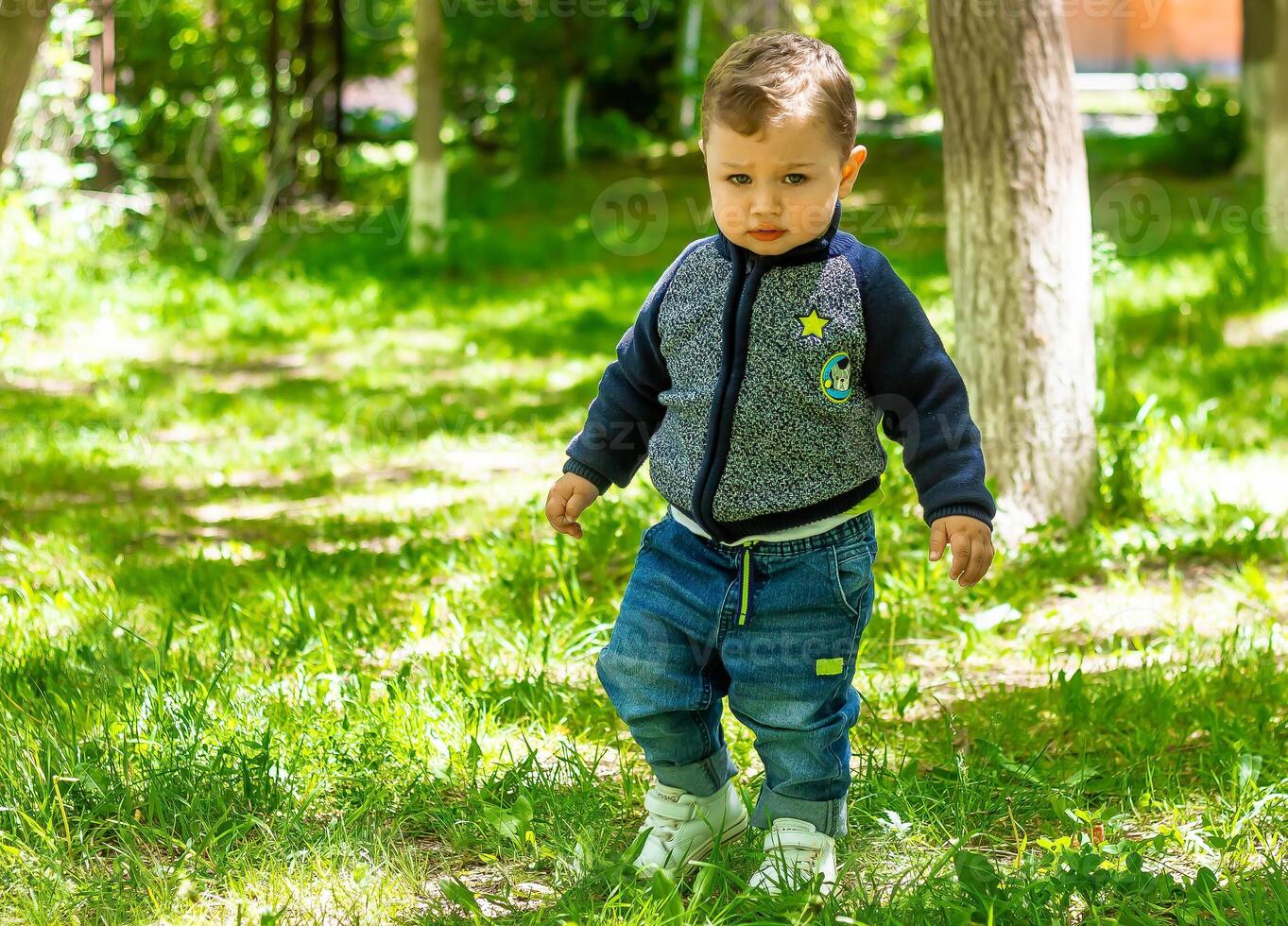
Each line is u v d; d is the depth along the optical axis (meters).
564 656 4.04
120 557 5.21
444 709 3.39
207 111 17.53
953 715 3.59
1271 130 11.82
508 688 3.61
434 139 15.19
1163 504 5.85
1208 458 6.44
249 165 17.64
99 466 7.02
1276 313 9.74
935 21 5.54
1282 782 2.96
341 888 2.55
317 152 19.17
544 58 23.80
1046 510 5.59
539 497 5.95
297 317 12.32
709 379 2.39
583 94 26.06
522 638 4.12
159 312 11.88
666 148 25.17
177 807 2.87
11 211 11.61
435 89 15.16
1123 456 5.79
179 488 6.73
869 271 2.38
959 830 2.85
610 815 2.95
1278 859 2.66
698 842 2.64
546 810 2.92
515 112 25.42
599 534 5.17
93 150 14.56
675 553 2.49
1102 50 33.44
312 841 2.75
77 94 13.15
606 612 4.42
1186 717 3.53
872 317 2.37
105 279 12.71
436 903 2.51
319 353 10.74
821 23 28.67
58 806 2.83
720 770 2.64
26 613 4.30
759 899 2.42
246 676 3.67
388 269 14.72
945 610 4.55
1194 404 7.50
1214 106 18.58
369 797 2.91
